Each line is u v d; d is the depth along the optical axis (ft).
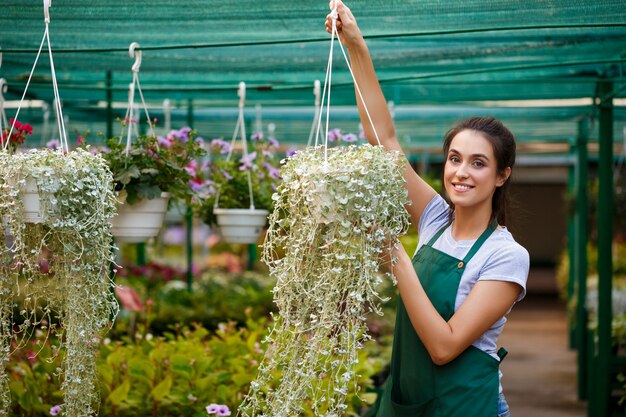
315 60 13.82
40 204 7.02
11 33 11.53
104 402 11.02
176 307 20.77
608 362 16.29
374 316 20.25
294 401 6.52
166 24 10.89
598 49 12.72
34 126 21.35
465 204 7.14
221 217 12.59
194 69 14.70
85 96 16.90
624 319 20.84
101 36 11.88
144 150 10.22
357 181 6.30
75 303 7.34
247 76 15.92
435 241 7.62
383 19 10.40
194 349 12.05
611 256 16.03
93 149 10.60
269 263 6.79
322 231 6.59
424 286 7.32
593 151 32.04
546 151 32.58
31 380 11.41
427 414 7.15
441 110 21.68
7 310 7.41
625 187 25.95
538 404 21.42
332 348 6.57
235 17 10.46
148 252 31.37
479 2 9.32
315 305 6.63
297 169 6.44
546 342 32.14
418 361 7.23
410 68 14.92
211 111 20.43
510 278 6.93
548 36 11.55
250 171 12.97
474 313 6.85
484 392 7.02
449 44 12.26
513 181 7.71
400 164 6.86
